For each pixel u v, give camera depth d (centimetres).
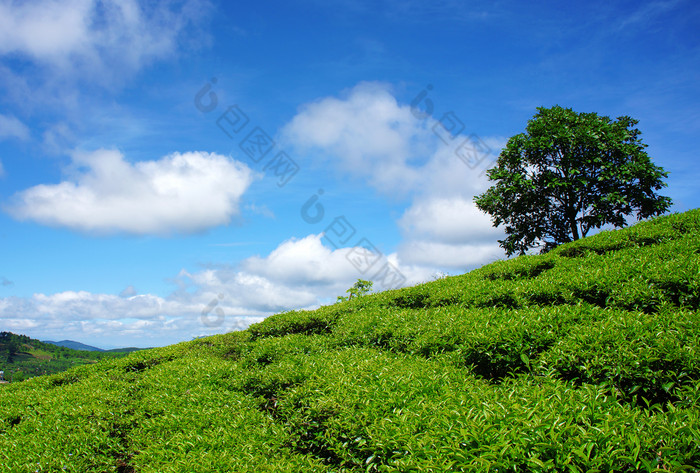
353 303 1134
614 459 275
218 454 462
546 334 559
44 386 1006
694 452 272
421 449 338
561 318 607
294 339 898
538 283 810
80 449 581
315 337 915
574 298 721
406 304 1049
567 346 512
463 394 436
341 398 491
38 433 632
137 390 816
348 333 861
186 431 549
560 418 325
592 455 286
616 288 680
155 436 571
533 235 2011
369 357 671
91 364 1108
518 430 312
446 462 309
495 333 587
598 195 1820
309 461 445
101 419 670
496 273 1042
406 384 491
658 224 1056
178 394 727
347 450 433
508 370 558
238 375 774
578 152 1856
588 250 1024
